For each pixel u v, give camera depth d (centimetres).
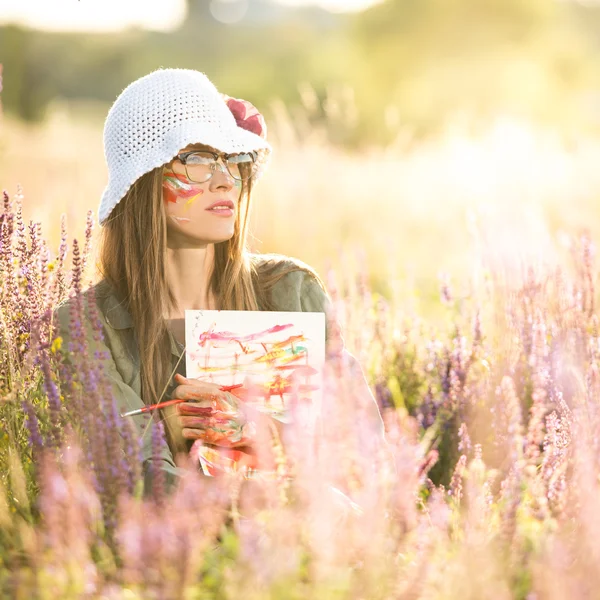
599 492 358
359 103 6197
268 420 416
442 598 324
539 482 392
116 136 455
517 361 555
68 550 331
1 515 374
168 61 8512
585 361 530
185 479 373
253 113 482
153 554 319
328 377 376
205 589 335
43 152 1639
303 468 344
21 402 430
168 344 461
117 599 311
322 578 317
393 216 1536
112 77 8300
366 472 354
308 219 1384
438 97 6072
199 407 427
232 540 348
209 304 479
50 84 7119
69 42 8369
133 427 386
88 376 396
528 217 716
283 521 331
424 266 1240
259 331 448
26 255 493
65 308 457
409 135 1892
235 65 7519
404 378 645
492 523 380
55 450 398
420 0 7012
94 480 367
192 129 441
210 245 476
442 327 736
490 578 329
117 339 455
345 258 773
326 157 1669
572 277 689
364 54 7075
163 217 452
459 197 1532
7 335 452
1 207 511
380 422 462
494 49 6694
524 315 571
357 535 341
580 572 333
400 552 353
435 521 367
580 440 396
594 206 1438
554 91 6212
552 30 7038
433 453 405
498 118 1833
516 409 399
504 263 644
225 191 454
